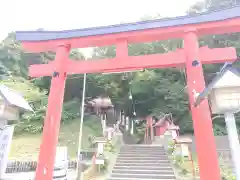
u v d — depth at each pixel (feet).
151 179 34.88
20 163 37.65
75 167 41.34
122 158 45.06
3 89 18.16
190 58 20.89
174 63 21.61
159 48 73.00
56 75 23.09
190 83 19.94
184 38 22.57
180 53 21.94
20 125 61.57
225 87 15.72
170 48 72.69
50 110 21.65
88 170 39.50
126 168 39.81
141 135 80.12
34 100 67.56
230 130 15.40
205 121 17.94
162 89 68.59
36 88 74.49
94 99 77.92
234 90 15.64
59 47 24.88
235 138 15.12
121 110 82.43
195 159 41.98
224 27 22.35
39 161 19.79
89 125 69.05
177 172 36.86
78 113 73.61
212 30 22.85
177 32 23.16
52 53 83.76
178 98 66.90
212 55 21.13
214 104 16.15
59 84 22.82
